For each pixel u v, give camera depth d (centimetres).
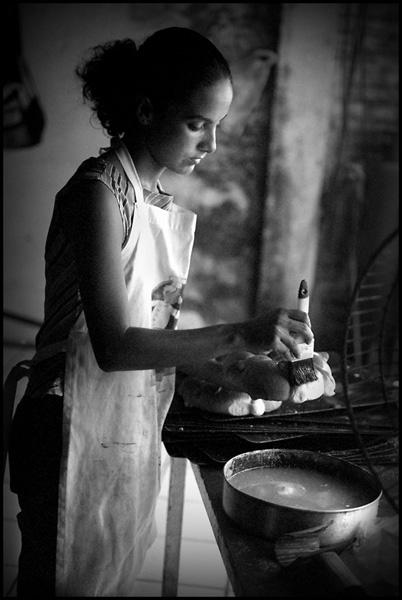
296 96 365
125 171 131
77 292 130
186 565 234
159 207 143
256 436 145
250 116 367
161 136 129
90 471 134
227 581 225
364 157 372
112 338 118
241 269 385
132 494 139
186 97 123
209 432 147
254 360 141
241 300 388
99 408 133
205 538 255
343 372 98
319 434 146
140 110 128
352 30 358
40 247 374
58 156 362
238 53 361
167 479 310
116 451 135
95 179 123
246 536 109
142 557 149
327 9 356
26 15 345
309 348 133
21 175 364
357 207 377
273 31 358
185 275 150
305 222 379
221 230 380
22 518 138
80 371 131
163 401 147
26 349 383
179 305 153
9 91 352
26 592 136
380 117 368
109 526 137
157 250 143
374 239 378
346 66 362
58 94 354
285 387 134
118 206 125
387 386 173
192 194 375
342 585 87
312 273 385
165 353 117
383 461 139
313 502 116
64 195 125
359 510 103
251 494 118
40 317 382
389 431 147
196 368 160
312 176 374
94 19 350
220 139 369
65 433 130
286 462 129
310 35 359
